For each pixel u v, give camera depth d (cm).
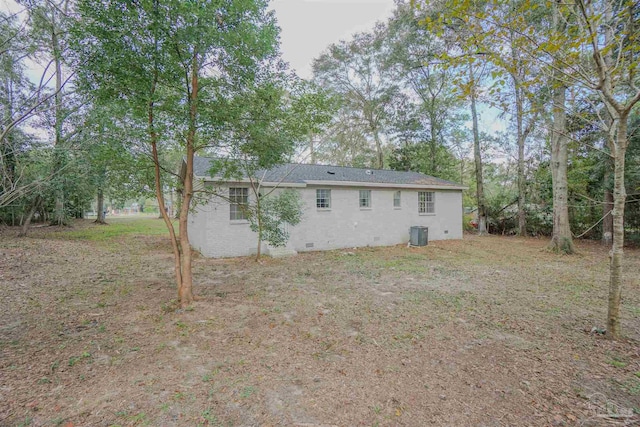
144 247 1232
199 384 290
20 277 673
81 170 1105
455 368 322
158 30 402
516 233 1778
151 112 453
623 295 588
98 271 773
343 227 1265
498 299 566
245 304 532
